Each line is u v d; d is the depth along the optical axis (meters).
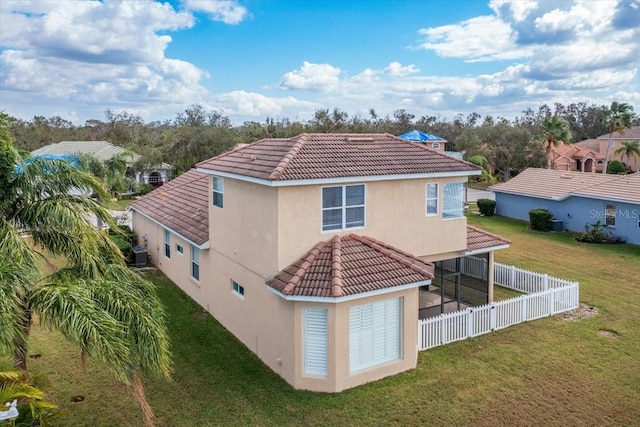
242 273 16.56
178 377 14.30
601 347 16.11
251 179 15.05
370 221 16.22
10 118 11.77
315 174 14.67
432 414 12.32
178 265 22.89
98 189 12.26
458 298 19.38
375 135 19.17
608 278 23.91
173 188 28.72
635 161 74.56
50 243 11.21
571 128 109.25
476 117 104.56
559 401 12.93
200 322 18.62
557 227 36.06
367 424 11.92
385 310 14.20
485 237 20.09
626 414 12.38
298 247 14.76
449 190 18.19
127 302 10.20
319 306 13.31
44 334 17.03
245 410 12.57
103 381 14.02
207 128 65.31
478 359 15.29
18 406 10.26
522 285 22.06
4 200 11.22
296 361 13.63
